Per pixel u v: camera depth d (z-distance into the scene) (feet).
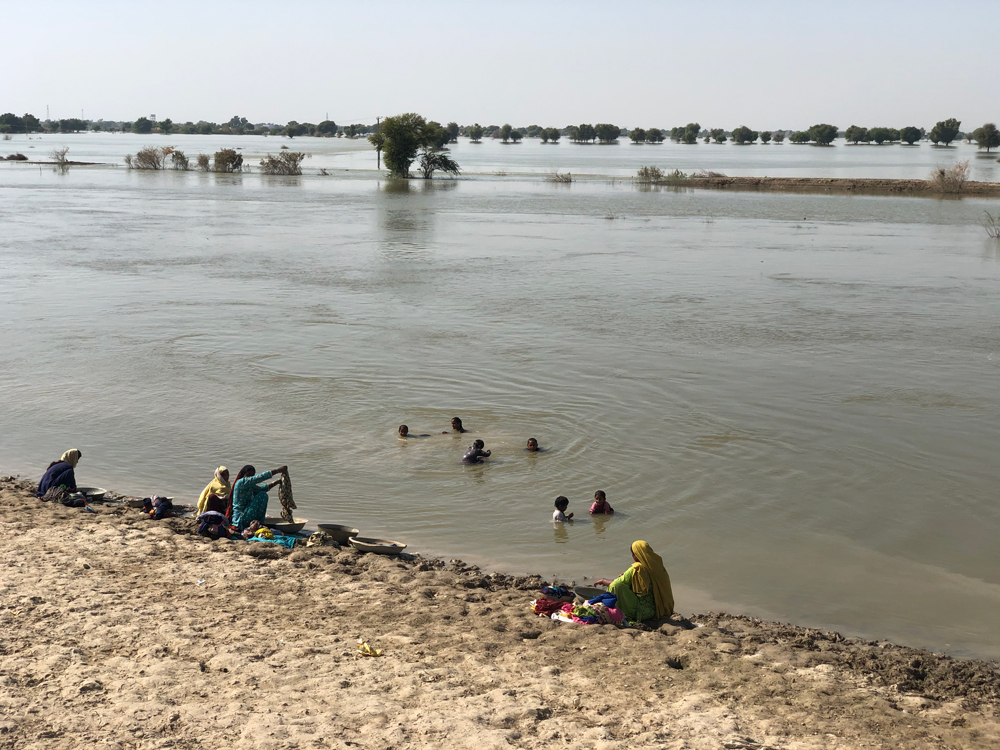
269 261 130.31
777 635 33.14
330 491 47.67
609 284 112.78
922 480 49.60
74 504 45.06
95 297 99.86
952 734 25.14
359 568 38.40
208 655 28.71
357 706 25.62
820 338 82.79
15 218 188.55
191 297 100.42
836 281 115.75
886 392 65.72
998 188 297.12
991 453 53.62
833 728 25.30
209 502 43.73
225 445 53.93
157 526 42.39
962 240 163.12
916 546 41.98
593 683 27.99
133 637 29.84
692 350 77.77
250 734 23.61
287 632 31.04
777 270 125.39
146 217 194.90
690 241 160.35
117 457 52.24
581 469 50.90
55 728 23.61
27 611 31.68
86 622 30.86
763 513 45.39
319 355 74.59
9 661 27.61
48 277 113.19
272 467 50.78
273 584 35.78
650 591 33.99
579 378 68.59
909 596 37.29
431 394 64.28
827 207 240.32
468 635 31.48
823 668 29.55
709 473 50.44
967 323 89.81
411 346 78.18
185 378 67.56
